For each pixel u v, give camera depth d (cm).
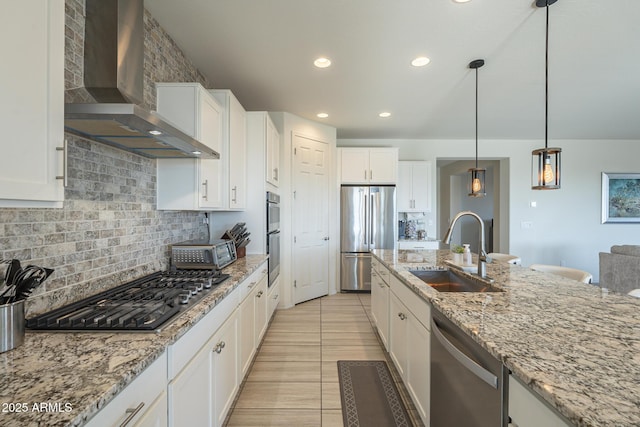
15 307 91
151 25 201
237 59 260
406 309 191
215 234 315
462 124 456
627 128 482
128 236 178
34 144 83
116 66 140
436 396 139
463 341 111
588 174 555
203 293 152
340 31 221
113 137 147
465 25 214
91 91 144
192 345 119
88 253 146
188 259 219
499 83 312
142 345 94
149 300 135
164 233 220
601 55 257
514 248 553
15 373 77
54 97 89
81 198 142
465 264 215
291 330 319
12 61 76
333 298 442
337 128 475
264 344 284
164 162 209
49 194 88
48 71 87
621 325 105
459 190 834
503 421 87
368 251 476
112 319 108
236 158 272
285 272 389
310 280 430
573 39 232
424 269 228
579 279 212
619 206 555
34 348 91
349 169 483
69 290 134
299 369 239
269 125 324
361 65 272
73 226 137
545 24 213
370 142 550
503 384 87
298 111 393
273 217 337
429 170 525
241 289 198
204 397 133
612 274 388
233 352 179
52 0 88
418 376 166
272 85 313
